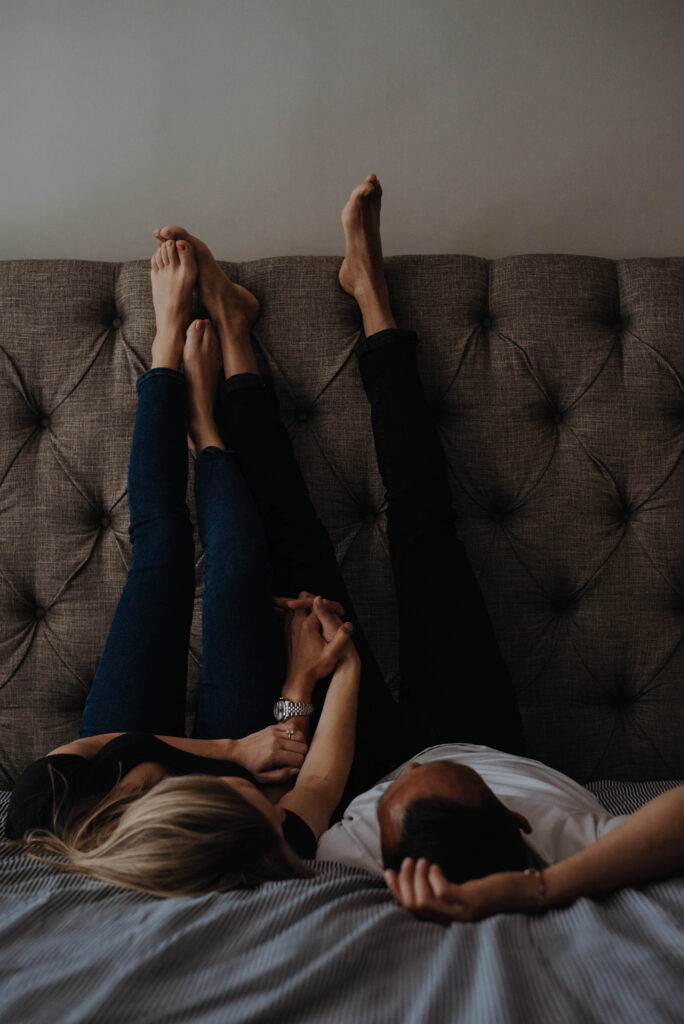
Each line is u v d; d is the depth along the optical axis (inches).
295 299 46.1
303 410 46.1
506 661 43.6
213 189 52.3
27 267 46.3
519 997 16.5
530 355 44.9
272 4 51.8
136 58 51.9
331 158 52.2
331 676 39.2
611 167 52.1
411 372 43.3
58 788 27.3
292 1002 16.4
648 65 51.8
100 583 44.3
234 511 40.7
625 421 44.3
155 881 22.7
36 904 20.7
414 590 40.3
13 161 52.3
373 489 45.2
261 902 21.0
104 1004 16.0
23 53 52.1
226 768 30.9
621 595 43.5
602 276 46.0
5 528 44.6
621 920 20.3
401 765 36.9
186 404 43.4
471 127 52.1
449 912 21.0
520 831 26.2
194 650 43.7
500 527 44.8
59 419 45.3
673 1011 16.0
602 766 42.9
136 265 46.8
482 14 51.7
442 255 46.8
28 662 44.0
